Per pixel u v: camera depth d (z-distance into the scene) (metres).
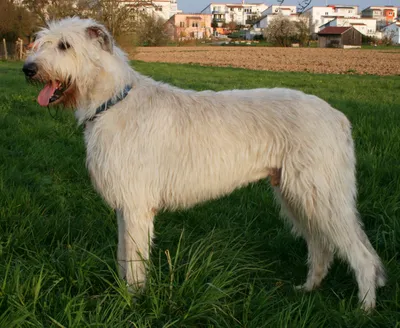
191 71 14.86
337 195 2.25
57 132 4.62
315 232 2.34
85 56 2.22
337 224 2.25
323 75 14.14
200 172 2.25
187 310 2.11
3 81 9.03
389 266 2.44
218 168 2.26
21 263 2.24
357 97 7.59
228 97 2.34
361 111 5.51
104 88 2.24
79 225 2.75
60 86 2.25
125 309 2.11
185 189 2.27
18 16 19.36
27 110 5.75
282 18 36.41
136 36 19.62
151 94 2.29
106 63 2.24
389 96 7.86
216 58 24.30
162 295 2.16
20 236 2.52
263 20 41.97
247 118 2.27
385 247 2.56
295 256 2.66
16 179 3.25
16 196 2.92
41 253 2.37
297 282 2.52
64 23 2.31
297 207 2.31
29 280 2.11
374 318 2.15
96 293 2.25
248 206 3.05
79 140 4.39
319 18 46.28
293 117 2.25
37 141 4.17
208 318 2.08
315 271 2.45
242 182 2.33
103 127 2.21
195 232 2.79
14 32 19.59
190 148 2.24
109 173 2.20
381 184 3.30
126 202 2.21
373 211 2.91
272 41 37.41
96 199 3.13
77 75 2.22
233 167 2.27
